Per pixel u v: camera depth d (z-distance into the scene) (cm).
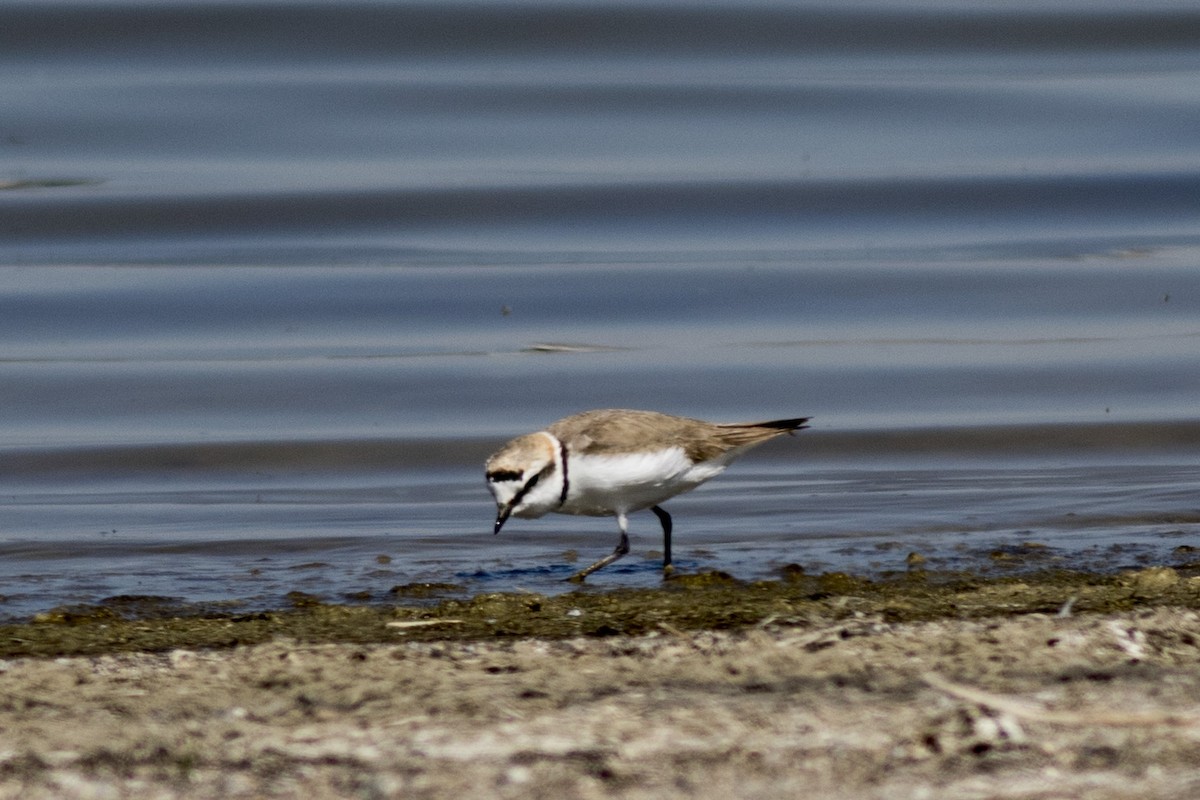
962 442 1470
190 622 895
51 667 769
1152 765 625
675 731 663
